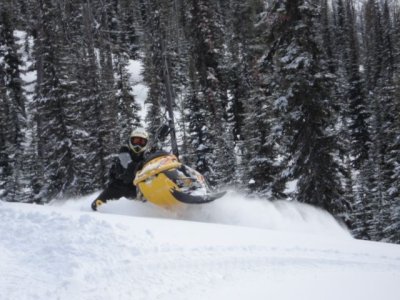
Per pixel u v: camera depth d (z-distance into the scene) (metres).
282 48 20.34
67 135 29.66
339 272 5.07
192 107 35.69
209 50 39.41
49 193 29.92
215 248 5.21
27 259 4.31
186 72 49.53
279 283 4.48
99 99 32.69
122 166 8.33
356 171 51.38
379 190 38.03
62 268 4.05
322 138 19.89
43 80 30.00
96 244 4.71
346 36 83.88
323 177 19.83
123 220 5.93
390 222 30.31
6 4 42.72
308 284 4.52
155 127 35.00
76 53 44.97
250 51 42.75
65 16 49.91
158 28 30.50
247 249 5.39
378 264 5.59
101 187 31.50
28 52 58.88
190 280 4.25
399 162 31.14
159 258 4.62
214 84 39.19
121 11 70.38
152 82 36.97
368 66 72.38
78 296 3.60
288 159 21.23
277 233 6.57
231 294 4.04
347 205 20.23
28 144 39.44
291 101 20.03
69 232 5.00
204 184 8.09
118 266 4.28
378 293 4.42
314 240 6.50
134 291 3.84
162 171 7.81
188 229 5.86
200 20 39.69
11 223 5.54
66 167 29.56
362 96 52.69
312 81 19.48
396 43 67.19
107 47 52.03
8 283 3.75
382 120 45.34
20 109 39.03
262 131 25.77
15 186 33.22
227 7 62.16
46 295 3.57
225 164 35.44
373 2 84.31
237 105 43.94
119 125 33.69
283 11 19.83
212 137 35.31
